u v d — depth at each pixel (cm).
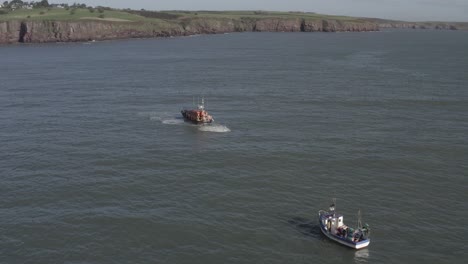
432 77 15900
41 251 4981
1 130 9406
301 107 11369
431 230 5422
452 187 6588
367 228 5209
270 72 17625
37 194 6322
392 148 8162
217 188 6519
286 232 5372
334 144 8388
